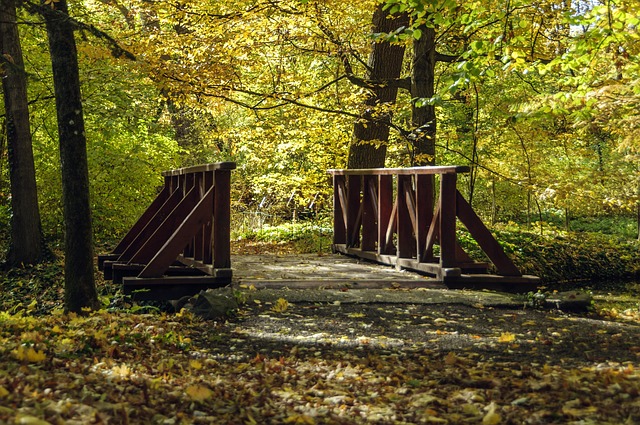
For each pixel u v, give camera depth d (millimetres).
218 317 7102
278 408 4355
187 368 5254
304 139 18312
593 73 9484
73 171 7926
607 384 4586
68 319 7238
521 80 15656
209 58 13062
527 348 6027
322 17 14039
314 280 8617
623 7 8039
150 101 20859
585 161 17953
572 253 15938
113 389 4371
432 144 14570
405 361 5621
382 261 10555
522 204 23516
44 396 3998
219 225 8328
